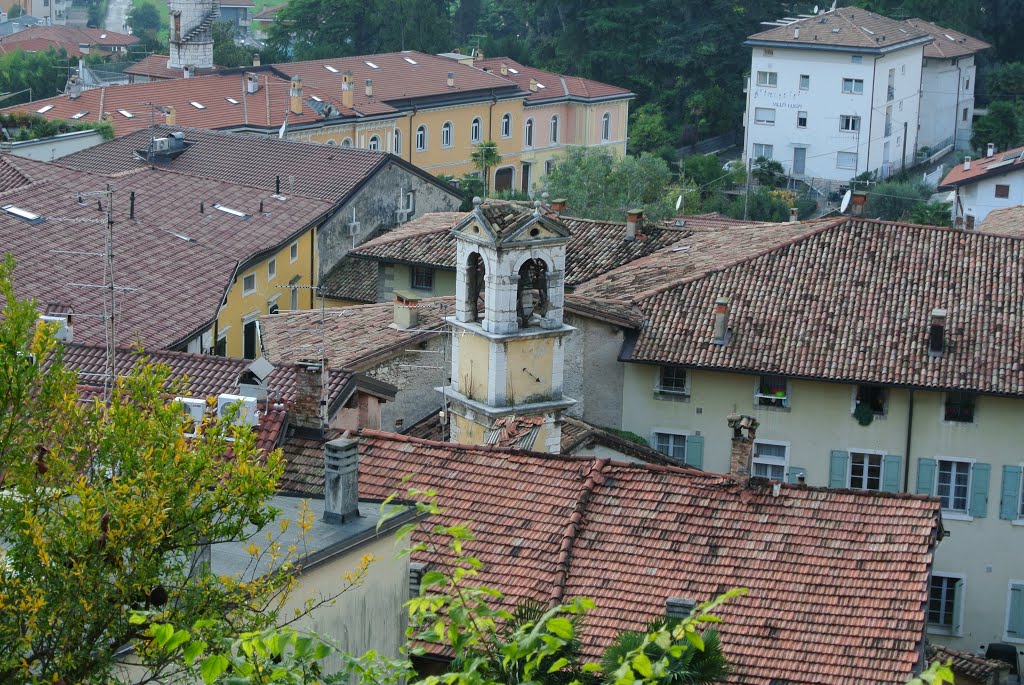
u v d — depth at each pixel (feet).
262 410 133.39
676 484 130.11
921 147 579.89
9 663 72.79
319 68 483.92
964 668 162.81
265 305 265.13
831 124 536.42
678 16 628.28
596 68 614.75
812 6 631.56
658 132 576.61
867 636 116.26
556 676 82.28
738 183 519.19
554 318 167.02
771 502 127.54
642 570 123.03
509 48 635.66
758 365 202.90
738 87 608.19
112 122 414.62
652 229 251.60
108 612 76.74
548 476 132.05
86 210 245.24
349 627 102.47
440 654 109.19
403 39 624.59
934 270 215.72
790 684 113.19
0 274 80.33
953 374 199.62
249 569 95.96
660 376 207.92
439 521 127.85
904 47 545.85
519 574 122.83
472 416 167.12
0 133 383.86
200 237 257.96
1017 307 209.26
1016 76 605.31
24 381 78.74
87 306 209.15
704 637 87.56
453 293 256.11
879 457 203.62
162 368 85.25
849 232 223.30
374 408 158.71
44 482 79.15
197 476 80.84
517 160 529.86
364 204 320.29
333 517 105.70
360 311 204.64
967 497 201.46
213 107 438.40
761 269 217.77
